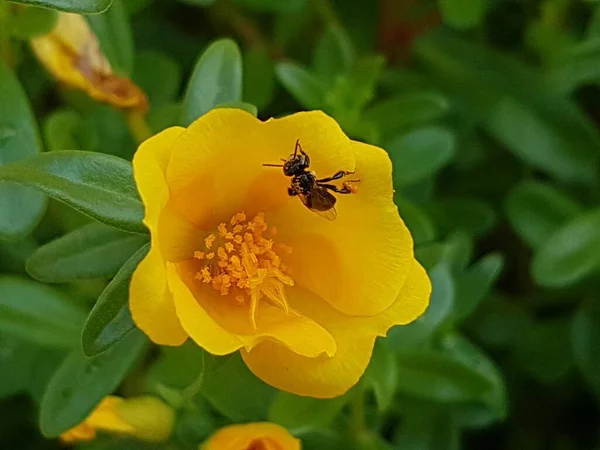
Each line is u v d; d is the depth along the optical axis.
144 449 0.06
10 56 0.07
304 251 0.05
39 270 0.05
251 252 0.05
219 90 0.05
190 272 0.05
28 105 0.06
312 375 0.05
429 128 0.07
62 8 0.05
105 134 0.07
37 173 0.05
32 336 0.06
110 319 0.05
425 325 0.06
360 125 0.07
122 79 0.07
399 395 0.07
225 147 0.05
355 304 0.05
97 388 0.05
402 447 0.07
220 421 0.06
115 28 0.07
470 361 0.07
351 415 0.06
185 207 0.05
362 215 0.05
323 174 0.05
